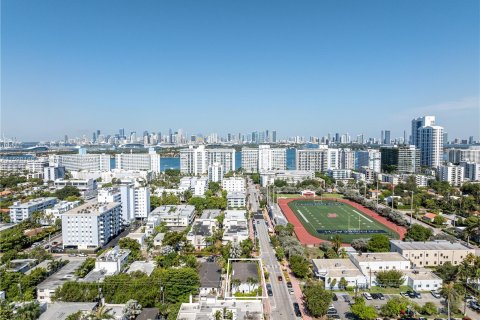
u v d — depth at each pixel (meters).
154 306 168.75
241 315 141.62
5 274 182.50
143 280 177.62
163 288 173.75
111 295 169.25
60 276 189.75
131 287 172.00
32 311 142.00
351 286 195.00
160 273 181.50
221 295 176.38
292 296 186.25
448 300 162.88
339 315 166.25
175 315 154.62
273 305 176.50
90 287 170.50
